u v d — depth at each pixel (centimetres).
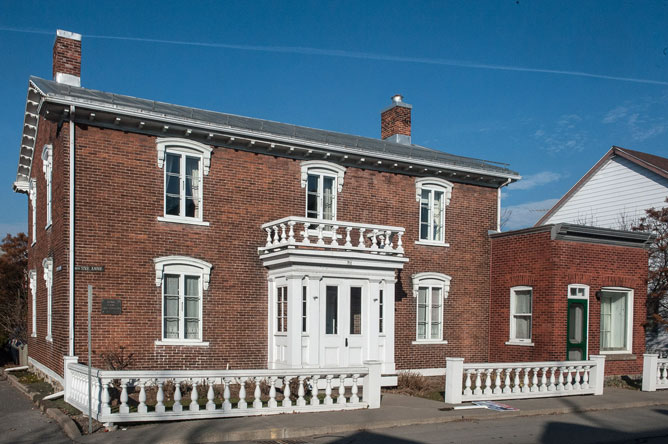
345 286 1680
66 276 1480
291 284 1606
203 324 1639
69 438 1029
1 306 2992
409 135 2581
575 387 1661
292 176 1814
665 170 2430
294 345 1585
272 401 1242
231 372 1197
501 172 2159
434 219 2083
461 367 1462
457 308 2072
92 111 1502
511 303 2048
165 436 1023
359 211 1919
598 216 2728
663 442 1130
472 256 2120
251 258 1727
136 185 1580
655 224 2348
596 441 1124
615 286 1992
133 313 1548
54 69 1903
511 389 1733
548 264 1906
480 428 1208
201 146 1667
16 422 1203
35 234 2066
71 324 1468
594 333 1941
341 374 1319
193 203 1673
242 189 1730
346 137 2197
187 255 1634
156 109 1730
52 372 1652
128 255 1555
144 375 1120
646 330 2364
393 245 1961
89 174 1523
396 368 1928
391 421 1198
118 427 1094
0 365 2650
